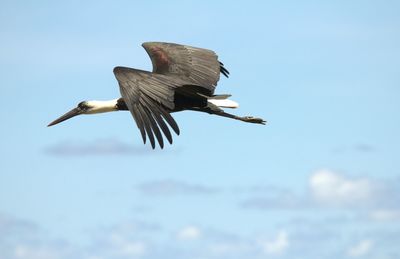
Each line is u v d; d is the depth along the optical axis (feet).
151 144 41.27
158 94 42.32
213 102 52.29
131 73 43.01
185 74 51.11
